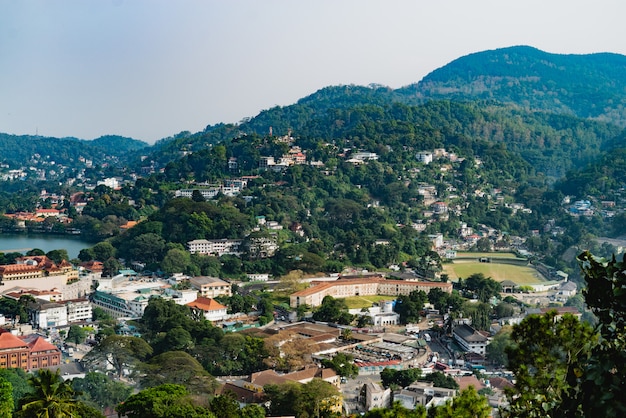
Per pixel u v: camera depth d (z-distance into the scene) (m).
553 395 104.50
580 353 103.12
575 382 93.56
